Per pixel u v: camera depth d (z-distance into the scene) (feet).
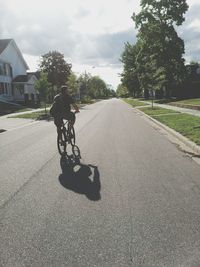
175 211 19.29
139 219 18.22
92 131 59.06
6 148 43.73
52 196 22.74
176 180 25.89
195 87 198.70
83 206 20.56
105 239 15.96
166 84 170.40
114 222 17.92
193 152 37.01
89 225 17.63
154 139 47.70
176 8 165.17
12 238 16.38
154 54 168.25
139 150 38.88
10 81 204.85
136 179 26.43
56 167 31.48
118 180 26.27
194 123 59.16
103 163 32.48
